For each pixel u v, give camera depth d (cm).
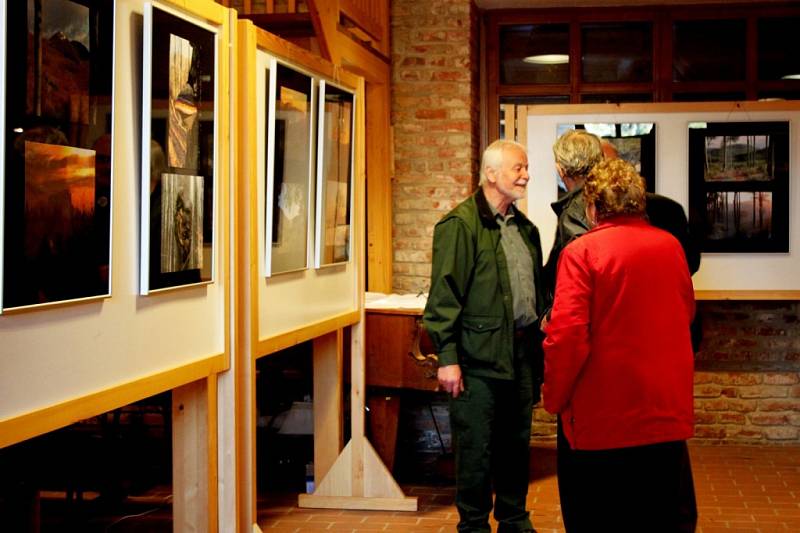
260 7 564
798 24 630
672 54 636
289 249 381
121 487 490
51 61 228
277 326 373
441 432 630
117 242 261
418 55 627
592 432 294
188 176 295
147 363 278
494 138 657
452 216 394
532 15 647
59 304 234
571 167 377
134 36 265
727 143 594
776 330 636
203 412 318
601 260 290
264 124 357
